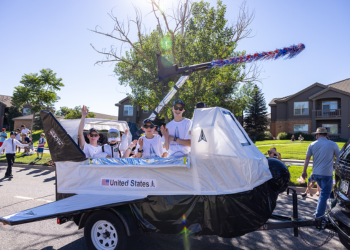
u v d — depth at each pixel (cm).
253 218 302
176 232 311
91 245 349
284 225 339
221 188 297
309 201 654
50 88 2533
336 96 3123
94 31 1253
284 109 3609
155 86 1288
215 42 1226
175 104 389
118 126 665
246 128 4069
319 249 381
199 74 1179
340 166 350
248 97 1398
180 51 1218
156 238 416
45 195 698
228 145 310
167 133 366
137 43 1338
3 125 5097
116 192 340
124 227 329
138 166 327
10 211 558
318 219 343
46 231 455
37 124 4434
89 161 363
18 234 442
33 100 2441
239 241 409
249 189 300
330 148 437
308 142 2656
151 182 324
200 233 302
